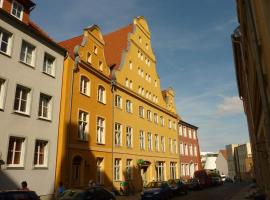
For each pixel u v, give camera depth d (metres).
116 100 31.61
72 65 24.55
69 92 23.62
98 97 28.39
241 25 12.73
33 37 20.84
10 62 18.70
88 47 27.25
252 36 8.53
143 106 37.84
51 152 21.14
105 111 28.91
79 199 13.55
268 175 18.20
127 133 32.94
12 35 19.12
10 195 10.92
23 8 20.91
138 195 28.75
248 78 17.94
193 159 55.06
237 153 102.69
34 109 20.11
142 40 40.44
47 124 21.12
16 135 18.34
